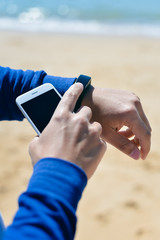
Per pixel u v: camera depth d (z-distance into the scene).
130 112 1.08
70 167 0.73
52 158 0.74
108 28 9.83
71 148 0.77
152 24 10.20
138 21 10.60
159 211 2.82
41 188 0.68
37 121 1.07
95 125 0.84
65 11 11.99
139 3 13.09
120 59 6.96
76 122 0.81
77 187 0.70
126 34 9.15
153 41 8.39
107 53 7.38
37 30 9.55
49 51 7.48
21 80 1.22
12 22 10.48
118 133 1.13
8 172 3.30
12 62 6.71
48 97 1.10
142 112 1.13
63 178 0.70
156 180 3.24
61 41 8.37
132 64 6.64
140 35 9.02
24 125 4.29
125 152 1.13
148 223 2.69
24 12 11.77
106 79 5.93
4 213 2.73
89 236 2.54
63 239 0.63
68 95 0.89
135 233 2.58
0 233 0.83
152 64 6.66
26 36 8.80
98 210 2.82
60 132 0.80
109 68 6.43
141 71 6.30
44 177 0.70
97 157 0.81
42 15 11.41
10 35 8.84
